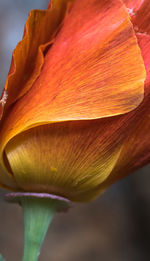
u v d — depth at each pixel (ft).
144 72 0.22
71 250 0.98
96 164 0.23
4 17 1.35
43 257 0.95
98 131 0.23
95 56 0.23
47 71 0.23
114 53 0.23
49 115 0.22
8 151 0.23
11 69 0.23
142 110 0.23
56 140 0.23
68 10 0.24
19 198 0.24
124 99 0.22
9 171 0.24
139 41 0.23
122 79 0.22
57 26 0.24
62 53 0.23
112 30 0.23
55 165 0.23
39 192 0.24
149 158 0.25
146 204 0.98
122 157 0.24
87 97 0.22
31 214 0.24
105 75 0.23
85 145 0.23
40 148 0.23
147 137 0.24
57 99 0.23
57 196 0.24
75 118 0.22
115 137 0.23
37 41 0.24
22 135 0.23
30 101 0.23
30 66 0.23
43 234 0.24
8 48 1.30
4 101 0.22
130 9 0.23
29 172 0.23
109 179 0.25
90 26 0.23
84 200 0.25
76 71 0.23
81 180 0.23
